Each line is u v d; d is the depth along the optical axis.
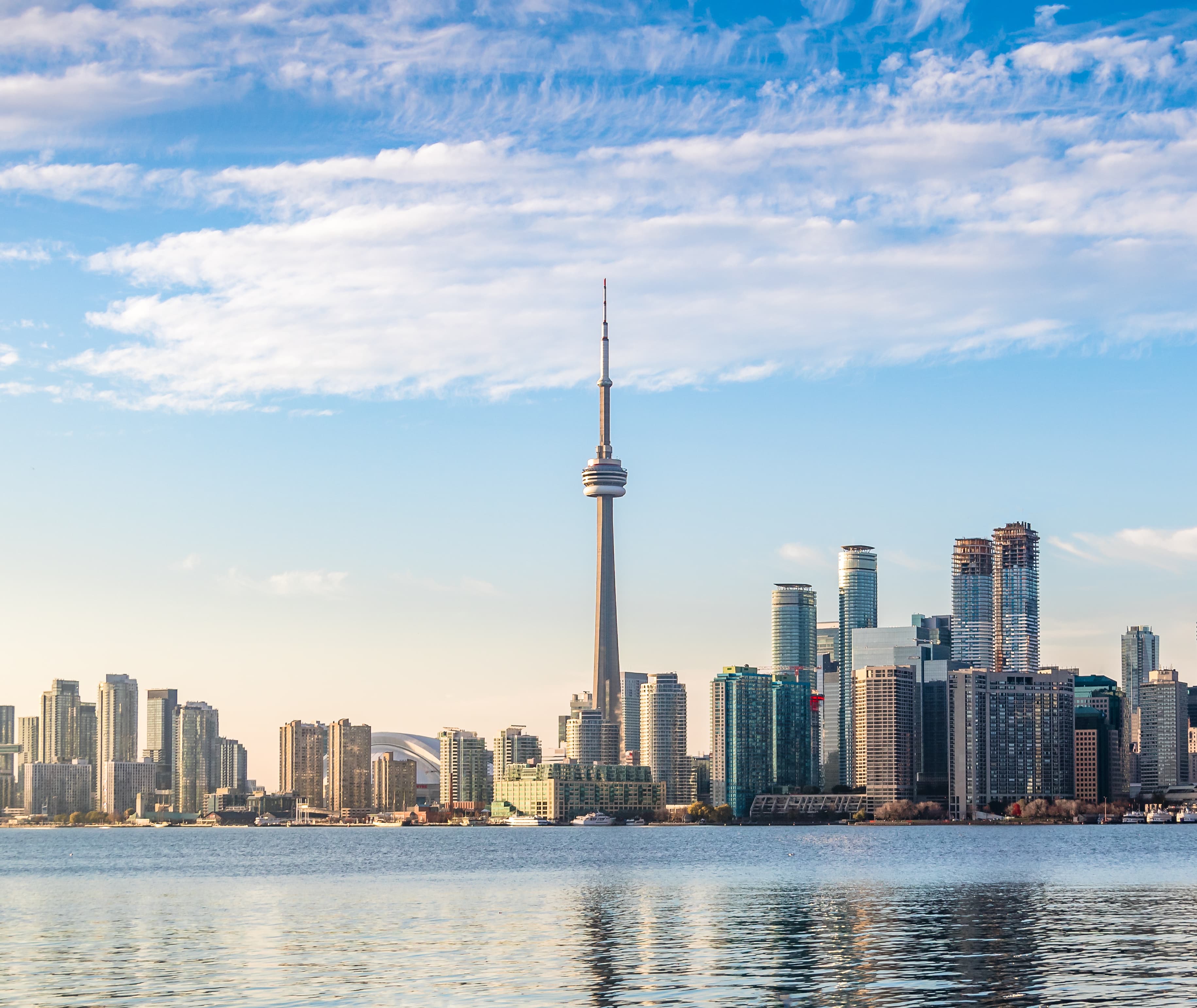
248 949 166.50
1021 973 137.88
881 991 127.62
